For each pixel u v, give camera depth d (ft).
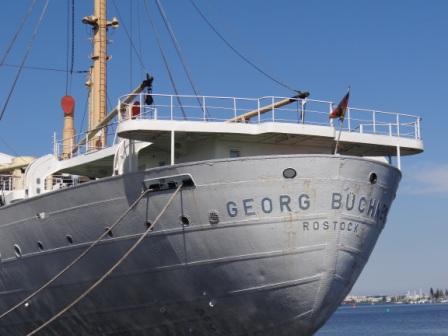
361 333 256.11
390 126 72.33
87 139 80.12
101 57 97.35
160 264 64.34
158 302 66.54
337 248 62.13
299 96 68.33
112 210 64.64
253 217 60.70
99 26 97.66
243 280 62.28
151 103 64.85
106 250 66.54
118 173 70.49
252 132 65.77
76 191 66.33
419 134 73.82
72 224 67.87
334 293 63.62
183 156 70.79
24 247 73.92
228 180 60.34
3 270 78.02
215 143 68.08
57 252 70.49
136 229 64.08
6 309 80.69
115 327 70.95
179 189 61.31
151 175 61.87
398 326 314.14
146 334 69.77
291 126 65.98
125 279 66.69
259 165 60.03
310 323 64.28
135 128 63.16
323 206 61.21
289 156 60.03
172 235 62.69
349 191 62.08
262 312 63.72
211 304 64.28
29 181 81.82
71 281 70.59
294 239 61.11
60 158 86.28
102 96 96.63
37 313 76.69
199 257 62.64
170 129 63.67
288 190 60.54
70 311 72.69
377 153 76.48
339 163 61.05
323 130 67.36
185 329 67.41
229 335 66.18
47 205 69.26
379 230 68.18
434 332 255.91
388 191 66.95
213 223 61.26
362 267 67.26
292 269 61.57
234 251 61.57
